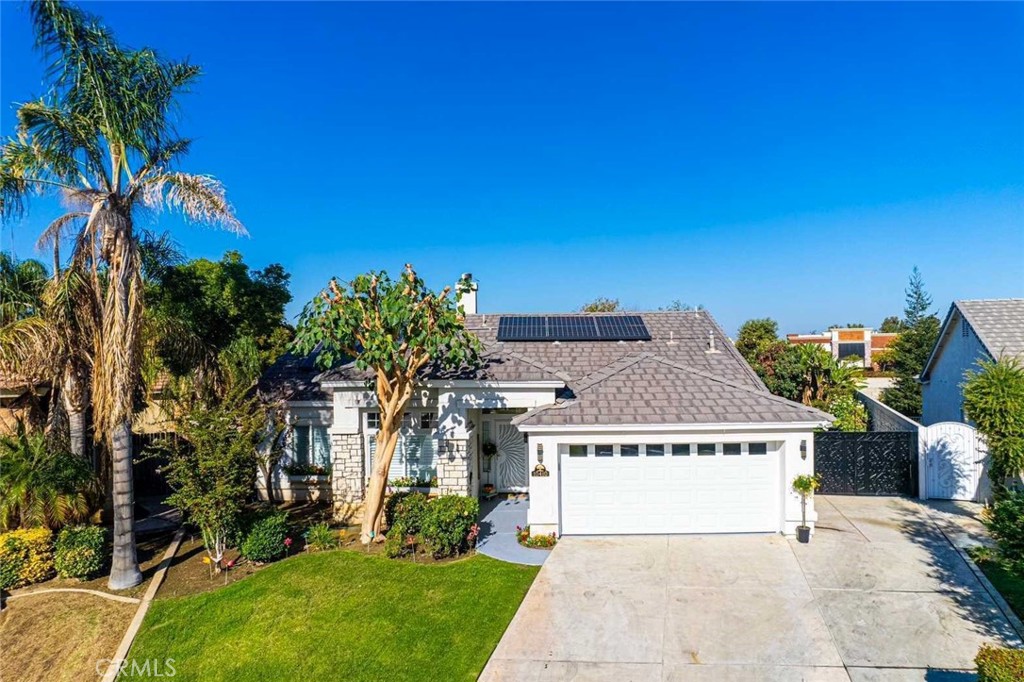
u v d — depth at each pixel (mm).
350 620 11406
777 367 30156
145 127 13562
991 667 7383
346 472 17625
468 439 16984
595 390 15953
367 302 14703
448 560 13805
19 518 14336
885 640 10172
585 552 14094
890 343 43625
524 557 13930
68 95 13031
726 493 15109
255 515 15156
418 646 10531
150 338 16281
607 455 15188
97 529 14164
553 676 9555
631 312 24250
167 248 17969
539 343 21484
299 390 19266
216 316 22078
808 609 11211
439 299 14680
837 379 28328
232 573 13633
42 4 12367
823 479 18500
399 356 14812
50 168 13031
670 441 14836
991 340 19000
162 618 11891
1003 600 11328
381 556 14039
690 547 14234
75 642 11414
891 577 12359
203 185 13352
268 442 18938
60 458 14930
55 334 14250
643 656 9984
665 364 17016
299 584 12789
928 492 17797
